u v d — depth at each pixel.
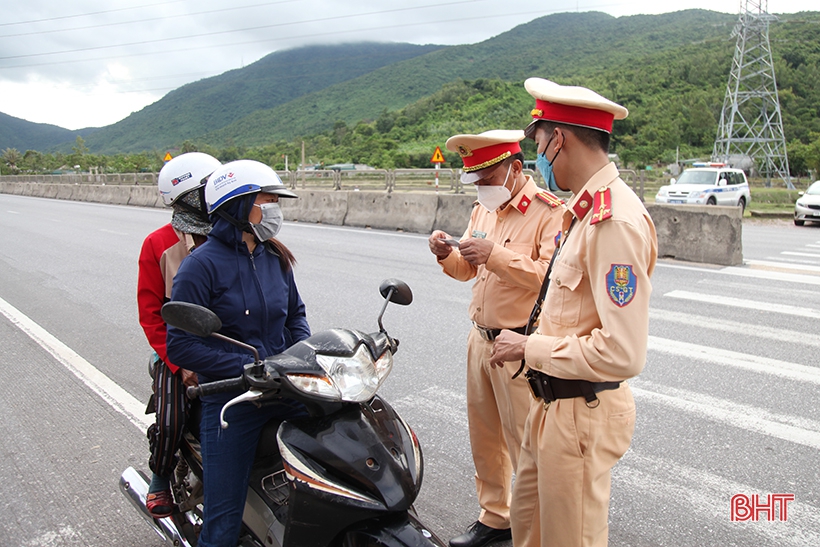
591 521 2.15
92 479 3.78
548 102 2.09
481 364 3.02
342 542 2.14
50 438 4.30
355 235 14.16
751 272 9.37
